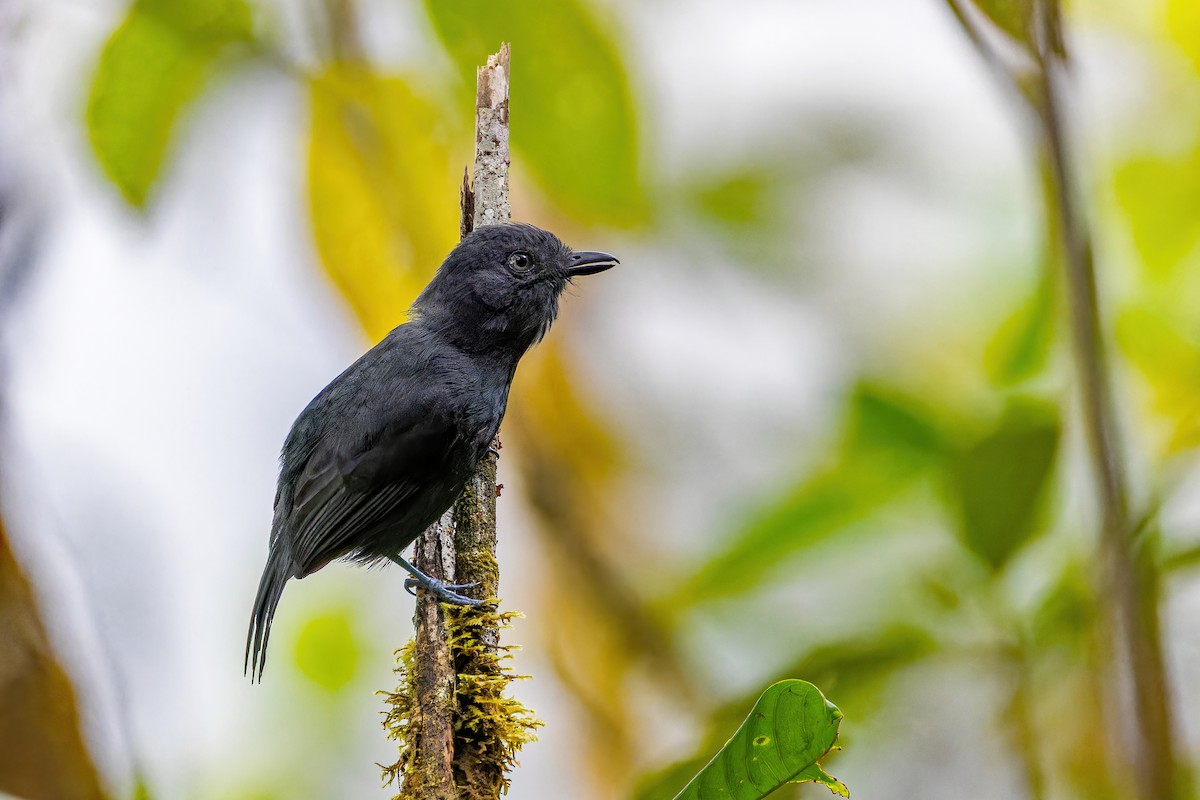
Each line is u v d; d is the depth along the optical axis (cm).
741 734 572
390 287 823
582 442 1147
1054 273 708
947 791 864
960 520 705
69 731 689
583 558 1106
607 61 758
